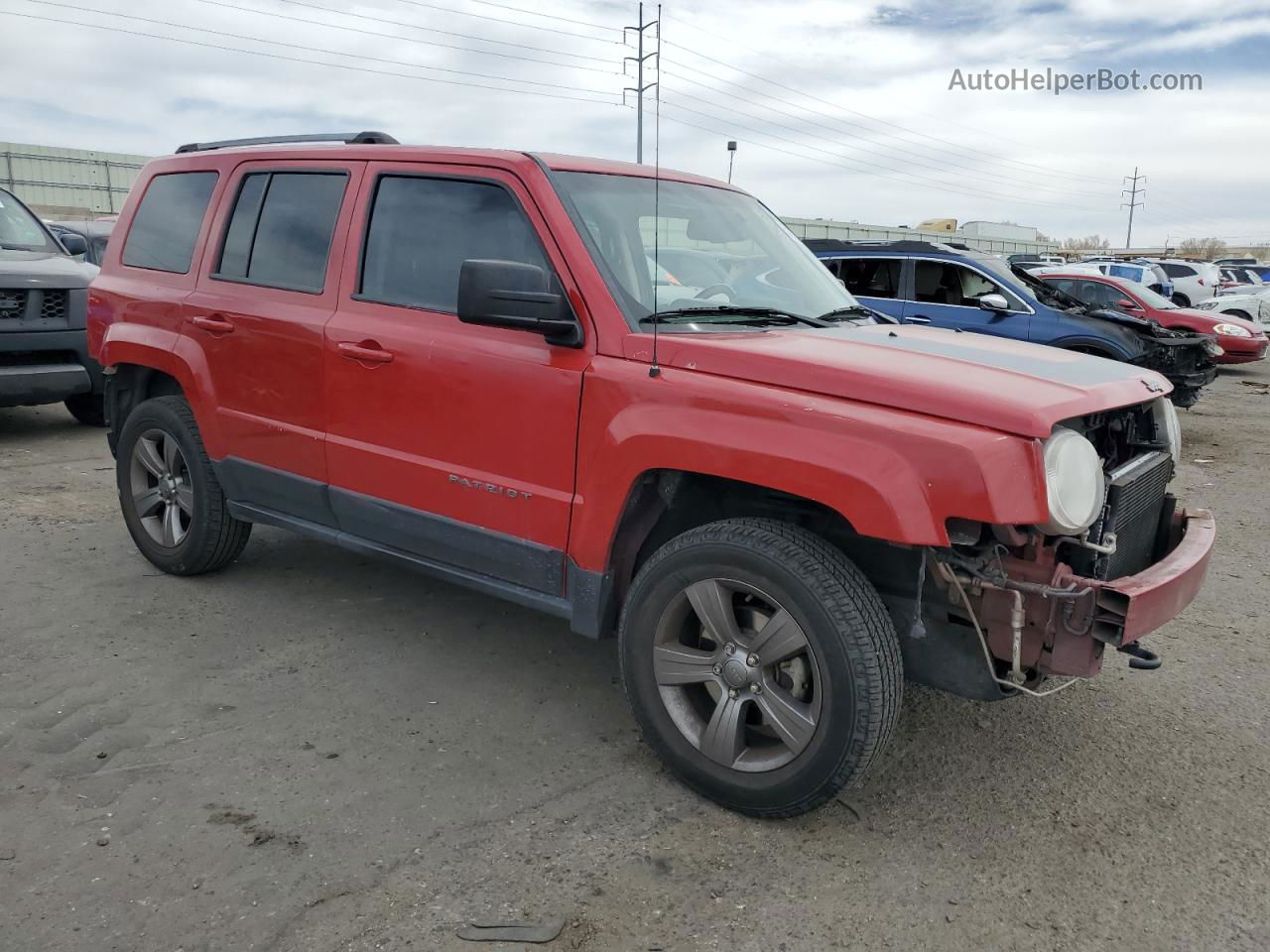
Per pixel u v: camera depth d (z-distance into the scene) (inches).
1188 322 541.0
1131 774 127.5
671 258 137.3
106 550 204.1
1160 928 97.5
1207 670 161.0
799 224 1534.2
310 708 138.9
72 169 1780.3
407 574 195.8
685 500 126.0
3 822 108.8
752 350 113.4
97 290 192.1
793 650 108.3
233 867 102.3
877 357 114.9
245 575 191.9
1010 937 95.7
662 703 119.5
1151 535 131.6
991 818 116.6
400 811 113.9
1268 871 107.3
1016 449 97.8
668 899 99.9
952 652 111.0
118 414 195.6
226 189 171.5
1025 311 383.9
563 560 126.4
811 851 109.0
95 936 91.4
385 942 92.2
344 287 149.1
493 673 152.6
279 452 158.9
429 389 136.2
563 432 123.4
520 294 118.0
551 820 113.2
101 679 145.3
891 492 98.9
